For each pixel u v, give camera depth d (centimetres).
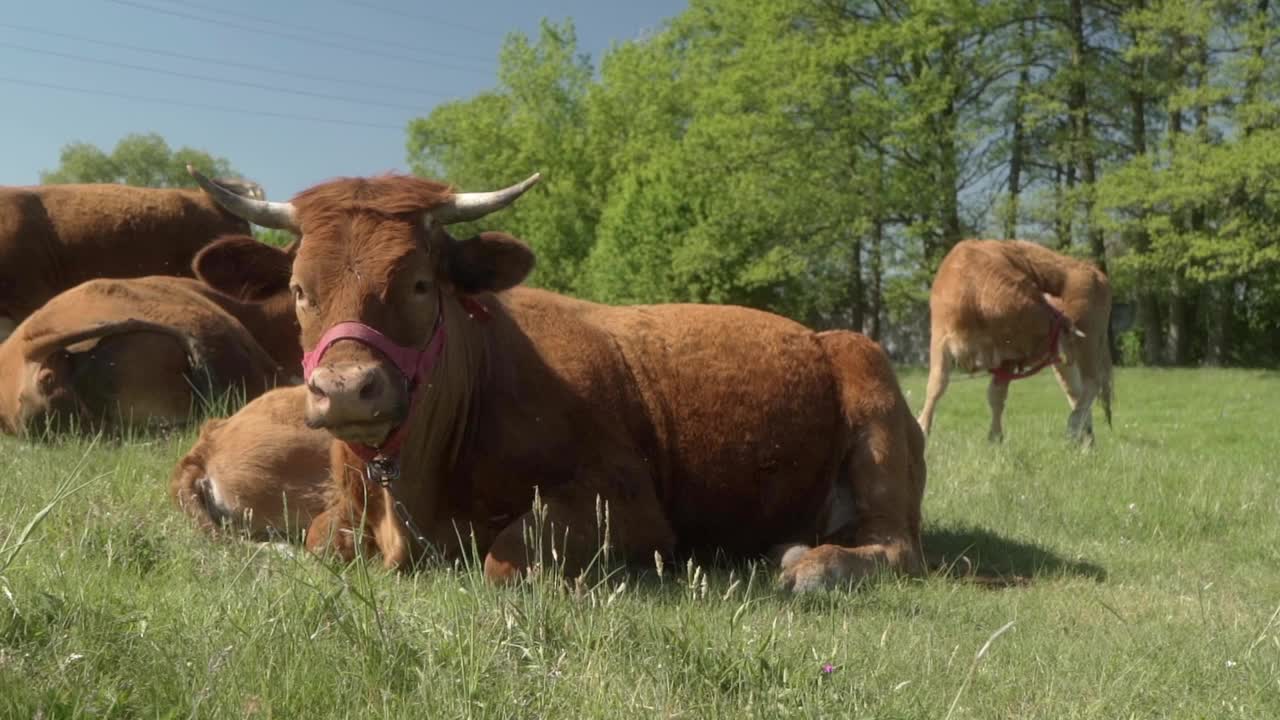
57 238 1234
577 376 555
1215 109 3725
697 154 4116
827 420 611
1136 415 2033
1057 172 4184
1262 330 4341
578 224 5344
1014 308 1397
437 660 348
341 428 430
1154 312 4209
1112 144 3847
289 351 1022
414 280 452
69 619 346
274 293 520
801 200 3847
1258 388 2678
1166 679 407
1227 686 402
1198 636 473
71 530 484
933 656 415
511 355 545
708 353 596
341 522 538
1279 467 1174
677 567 580
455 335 504
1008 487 889
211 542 534
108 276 1257
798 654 385
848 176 3847
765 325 619
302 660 332
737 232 4009
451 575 468
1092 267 1480
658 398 581
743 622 424
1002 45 3828
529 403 536
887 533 593
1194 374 3247
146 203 1280
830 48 3672
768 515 605
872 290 4359
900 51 3775
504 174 5584
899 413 618
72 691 295
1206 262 3609
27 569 401
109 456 739
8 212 1215
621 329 596
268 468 585
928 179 3747
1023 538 734
